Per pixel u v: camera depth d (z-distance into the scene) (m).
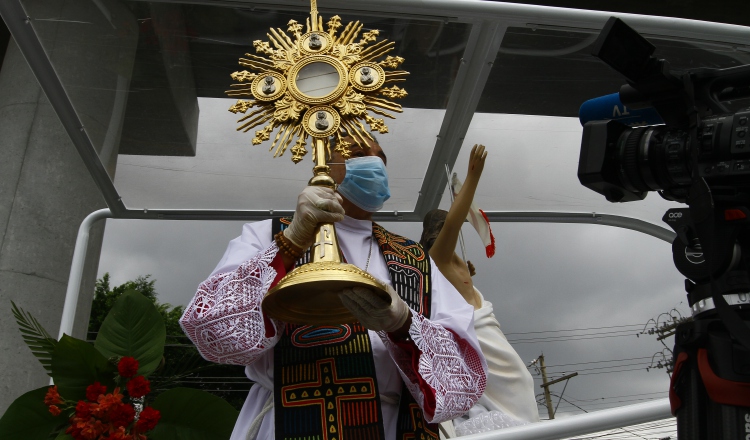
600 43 2.31
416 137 5.39
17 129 7.01
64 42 4.87
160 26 4.80
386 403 3.13
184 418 3.82
